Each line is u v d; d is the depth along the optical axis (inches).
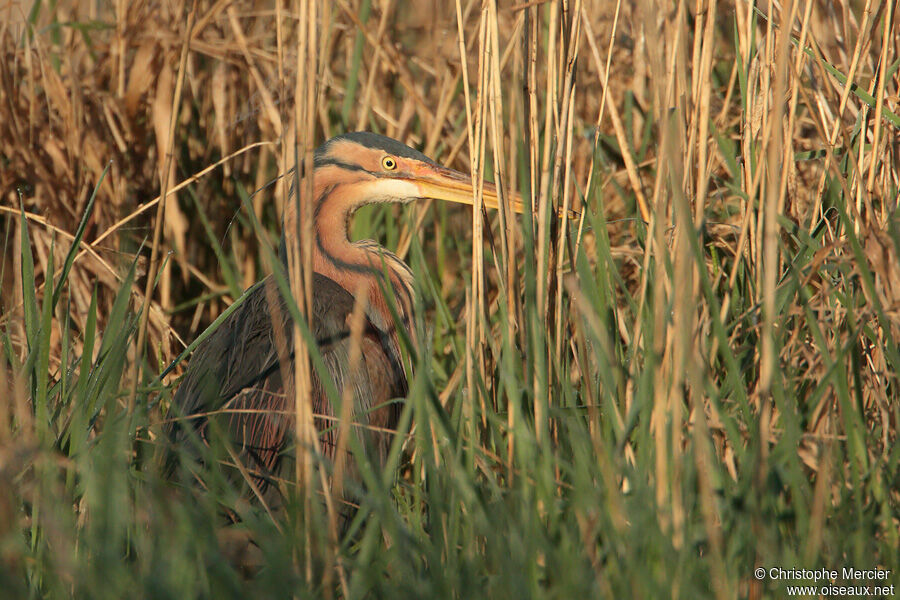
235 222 444.1
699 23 267.6
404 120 449.7
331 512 218.5
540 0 259.1
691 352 193.0
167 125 427.8
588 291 247.1
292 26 448.1
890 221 229.1
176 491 255.0
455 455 221.8
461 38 275.0
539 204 259.6
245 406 297.4
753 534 201.8
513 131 293.7
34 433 243.1
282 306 317.1
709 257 347.6
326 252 350.3
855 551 207.8
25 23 429.1
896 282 243.1
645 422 214.5
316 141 452.4
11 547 199.3
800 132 384.2
